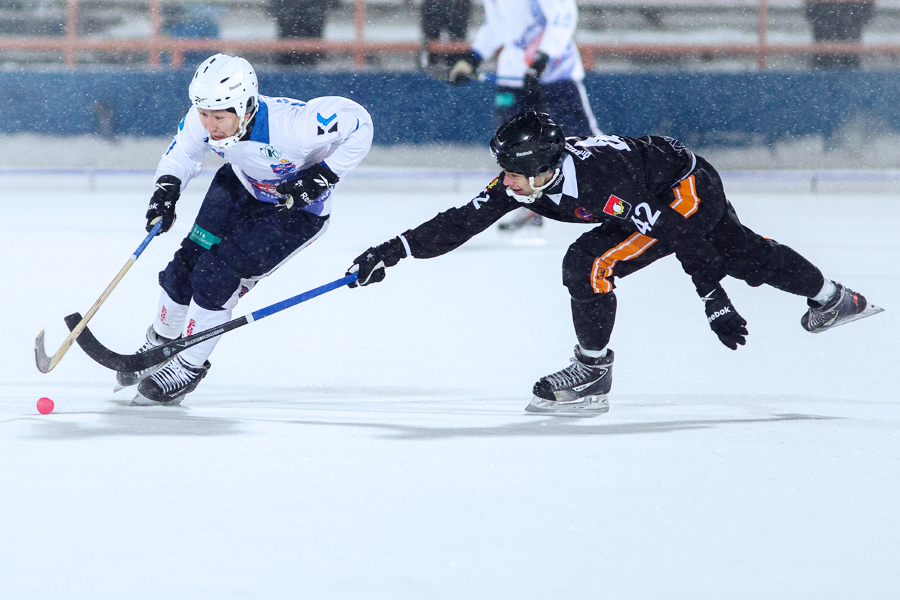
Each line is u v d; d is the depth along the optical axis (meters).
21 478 10.46
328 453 11.65
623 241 13.40
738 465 11.23
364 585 7.74
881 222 41.75
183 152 14.64
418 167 55.44
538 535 8.88
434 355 18.28
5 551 8.40
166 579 7.84
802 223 41.19
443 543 8.65
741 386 15.80
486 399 15.03
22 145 55.53
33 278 26.75
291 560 8.23
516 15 39.34
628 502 9.84
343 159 13.77
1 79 55.06
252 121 13.59
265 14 65.56
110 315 21.69
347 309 22.95
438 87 54.91
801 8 67.75
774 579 7.95
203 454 11.53
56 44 61.41
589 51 63.00
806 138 55.69
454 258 32.00
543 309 23.08
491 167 55.38
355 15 62.75
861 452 11.82
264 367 17.25
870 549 8.60
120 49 61.69
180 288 14.91
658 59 64.12
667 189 13.09
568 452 11.77
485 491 10.18
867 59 63.09
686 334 20.06
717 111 55.38
